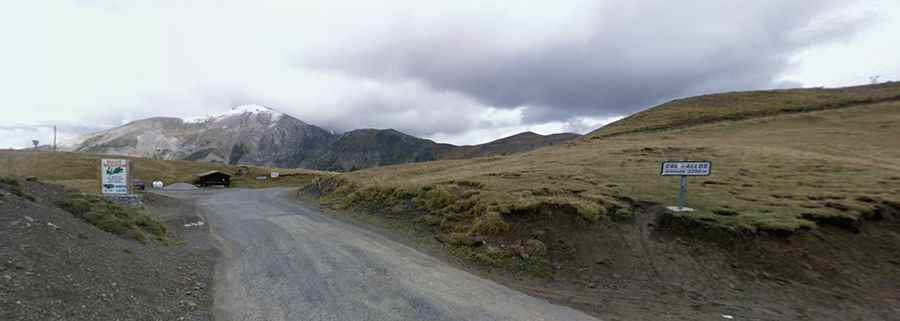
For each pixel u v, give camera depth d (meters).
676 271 8.79
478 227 12.66
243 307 6.96
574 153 35.19
